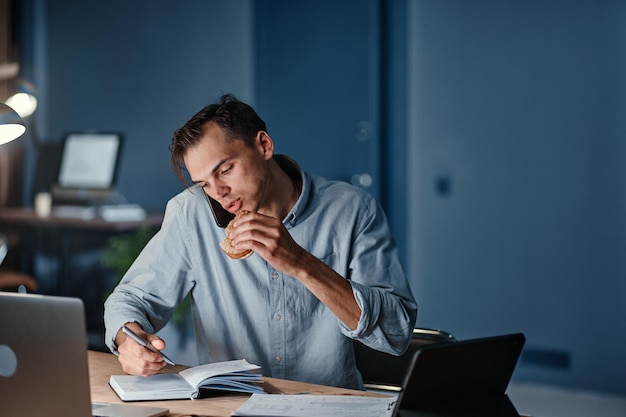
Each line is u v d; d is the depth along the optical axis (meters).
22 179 5.65
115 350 1.75
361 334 1.63
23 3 5.60
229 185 1.65
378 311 1.63
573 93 4.05
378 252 1.83
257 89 4.96
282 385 1.66
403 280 1.81
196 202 1.88
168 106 5.28
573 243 4.08
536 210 4.16
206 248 1.88
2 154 5.59
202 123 1.63
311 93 4.77
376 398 1.51
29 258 5.39
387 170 4.56
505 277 4.25
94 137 5.22
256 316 1.84
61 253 5.18
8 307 1.30
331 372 1.84
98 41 5.50
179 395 1.56
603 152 3.99
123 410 1.47
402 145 4.50
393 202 4.55
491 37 4.23
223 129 1.63
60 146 5.63
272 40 4.89
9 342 1.30
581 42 4.02
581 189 4.05
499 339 1.31
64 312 1.28
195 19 5.16
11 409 1.31
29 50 5.63
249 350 1.85
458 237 4.37
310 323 1.83
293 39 4.82
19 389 1.31
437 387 1.28
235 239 1.51
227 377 1.60
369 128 4.58
